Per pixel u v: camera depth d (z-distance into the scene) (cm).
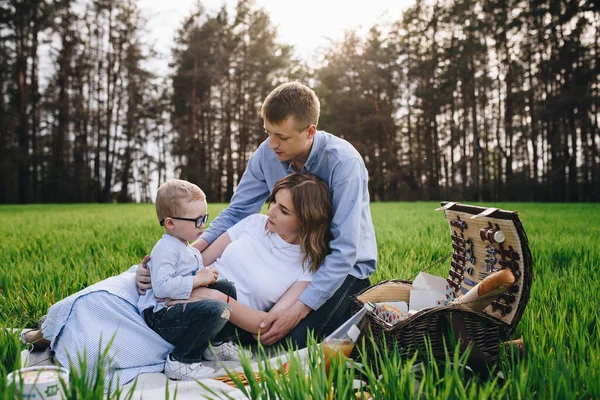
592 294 368
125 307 288
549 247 640
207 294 295
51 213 1931
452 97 4300
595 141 3900
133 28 4222
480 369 239
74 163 4409
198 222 304
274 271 330
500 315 268
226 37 4775
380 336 259
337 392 191
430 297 325
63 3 4012
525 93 3953
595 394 191
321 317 326
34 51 4019
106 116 4488
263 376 199
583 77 3722
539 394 196
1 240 829
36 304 376
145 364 280
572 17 3650
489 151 5072
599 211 1700
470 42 4094
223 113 4944
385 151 4822
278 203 328
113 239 819
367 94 4856
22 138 4103
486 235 275
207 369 274
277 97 321
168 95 4784
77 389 184
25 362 248
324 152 350
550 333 266
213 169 4978
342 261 316
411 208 2186
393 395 190
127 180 4669
